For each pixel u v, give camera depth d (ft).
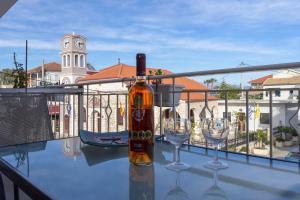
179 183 2.34
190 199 2.00
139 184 2.30
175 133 3.15
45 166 2.86
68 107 11.41
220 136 3.13
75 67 85.66
